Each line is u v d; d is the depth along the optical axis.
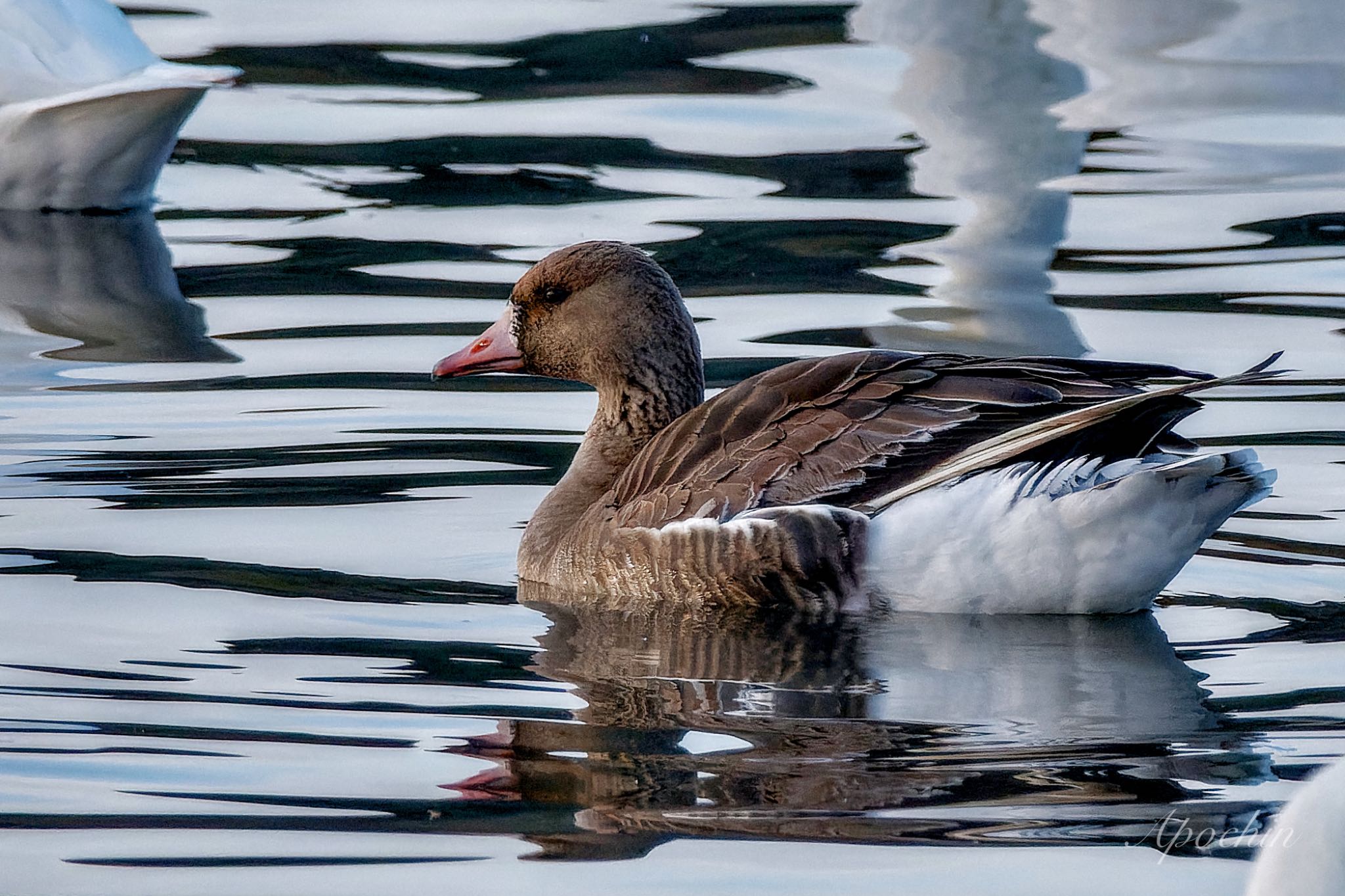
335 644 10.09
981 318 15.72
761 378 11.39
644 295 12.24
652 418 12.30
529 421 14.07
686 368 12.32
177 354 15.40
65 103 19.25
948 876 7.35
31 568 11.05
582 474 12.24
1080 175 19.83
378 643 10.14
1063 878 7.30
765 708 9.20
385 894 7.28
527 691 9.45
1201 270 17.02
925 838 7.69
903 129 21.20
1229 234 18.00
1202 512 10.26
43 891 7.30
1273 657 9.86
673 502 11.09
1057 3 23.53
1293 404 13.76
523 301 12.49
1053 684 9.48
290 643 10.09
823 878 7.33
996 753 8.59
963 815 7.92
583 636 10.42
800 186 19.58
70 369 14.97
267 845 7.69
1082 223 18.38
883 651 10.11
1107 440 10.46
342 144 21.47
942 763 8.48
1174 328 15.52
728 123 21.66
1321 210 18.61
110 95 19.14
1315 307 16.02
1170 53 22.73
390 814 7.98
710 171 20.09
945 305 16.14
